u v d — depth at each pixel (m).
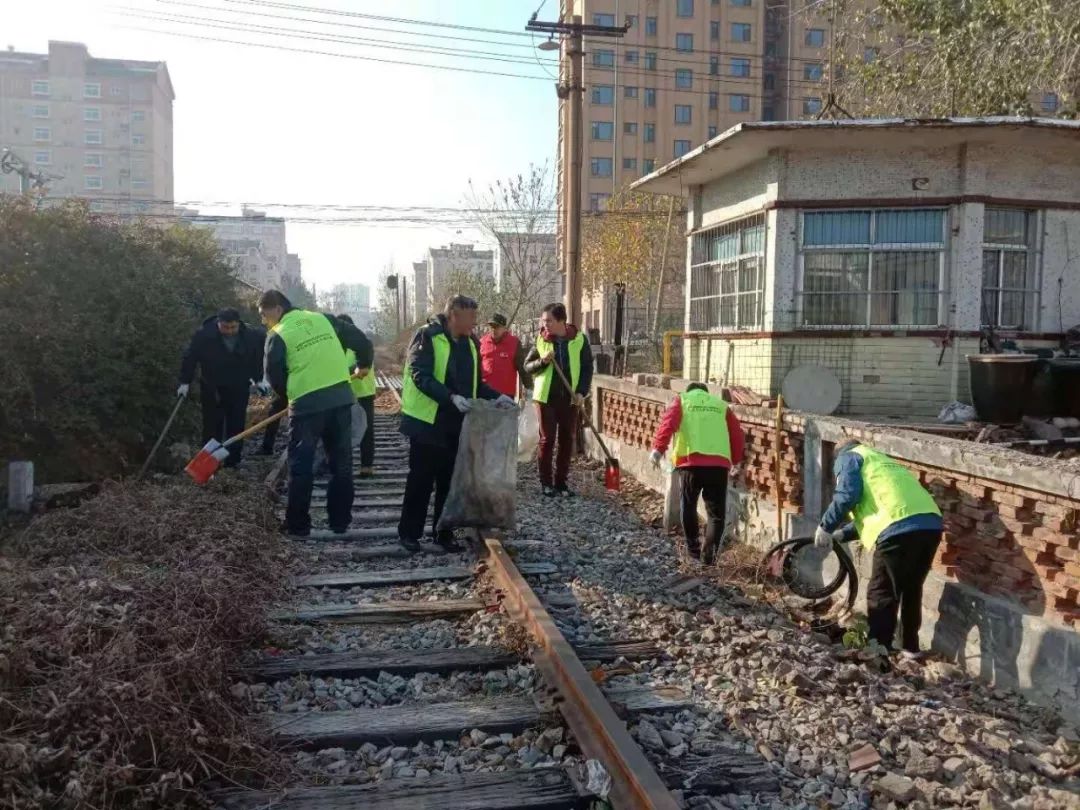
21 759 3.24
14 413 10.23
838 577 6.14
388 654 5.05
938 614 5.61
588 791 3.53
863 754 3.95
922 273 10.62
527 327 39.53
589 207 66.69
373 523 8.36
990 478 5.17
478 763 3.88
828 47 15.46
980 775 3.82
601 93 66.25
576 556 7.28
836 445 6.67
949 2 13.94
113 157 95.00
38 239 11.09
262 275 113.81
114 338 11.27
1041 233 10.63
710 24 66.69
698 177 12.67
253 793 3.55
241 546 6.48
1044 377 9.51
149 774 3.48
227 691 4.32
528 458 9.93
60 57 93.19
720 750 4.01
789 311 10.88
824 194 10.68
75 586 4.95
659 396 9.91
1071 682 4.55
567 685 4.35
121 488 8.05
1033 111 13.55
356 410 10.24
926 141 10.17
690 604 6.20
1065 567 4.69
